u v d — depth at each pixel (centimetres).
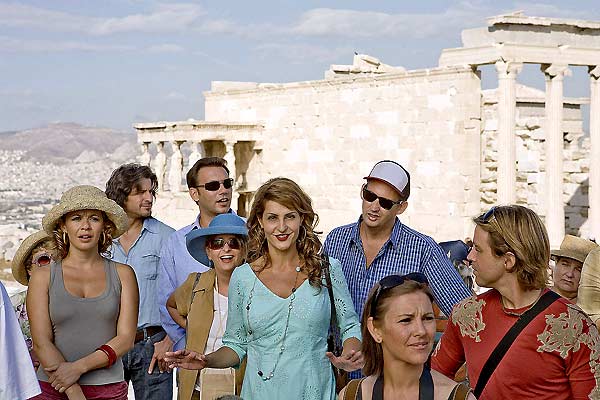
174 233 1097
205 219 1130
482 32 3416
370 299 638
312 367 778
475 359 715
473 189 3569
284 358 774
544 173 3969
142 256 1116
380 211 922
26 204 13962
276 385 771
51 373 829
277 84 4412
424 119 3678
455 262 1230
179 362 764
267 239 792
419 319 621
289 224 782
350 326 803
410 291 625
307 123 4259
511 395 695
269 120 4475
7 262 4456
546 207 3500
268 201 783
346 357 773
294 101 4316
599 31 3491
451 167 3581
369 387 642
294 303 777
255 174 4569
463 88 3516
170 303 1019
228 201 1127
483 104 3725
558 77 3425
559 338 684
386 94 3838
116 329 871
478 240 709
